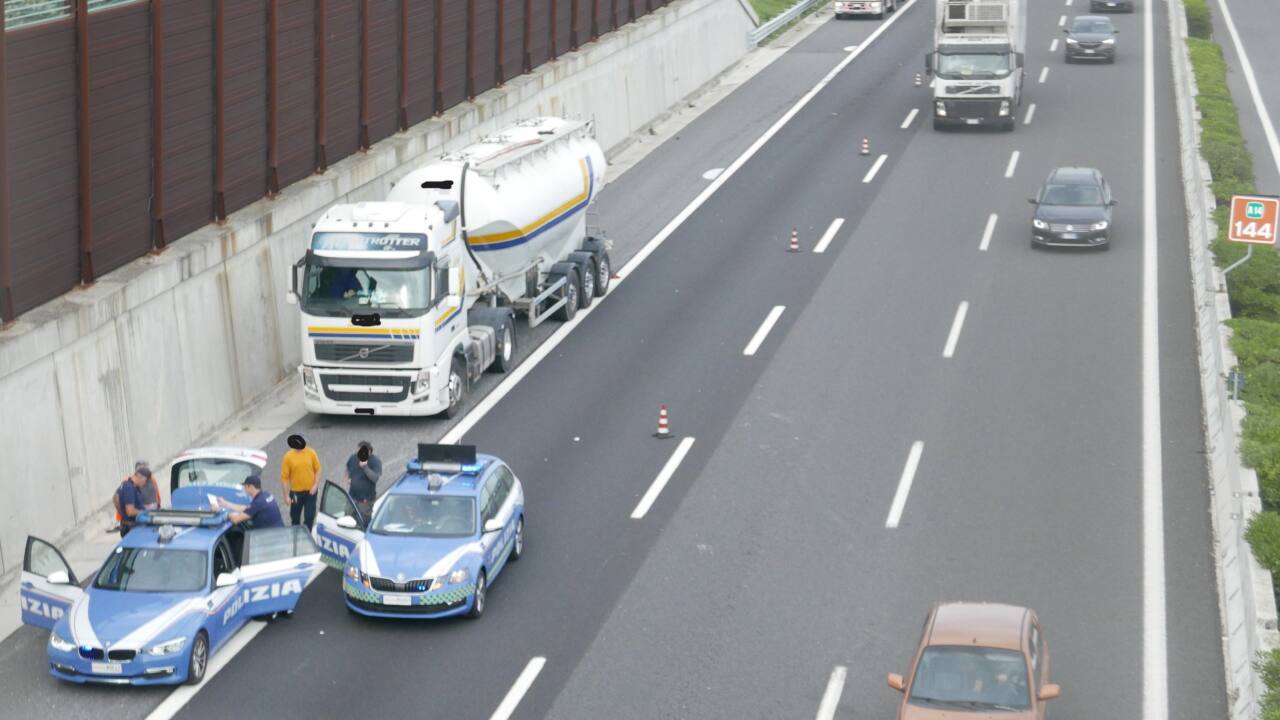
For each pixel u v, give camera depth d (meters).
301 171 40.28
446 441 34.50
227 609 24.94
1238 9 98.12
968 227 51.31
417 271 34.94
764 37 88.31
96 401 30.17
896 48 84.94
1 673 24.44
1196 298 43.78
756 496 31.05
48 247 29.50
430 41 49.03
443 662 24.56
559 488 31.67
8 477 27.45
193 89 34.22
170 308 32.94
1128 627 25.30
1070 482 31.41
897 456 32.94
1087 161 59.75
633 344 41.03
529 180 40.91
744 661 24.44
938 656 21.33
